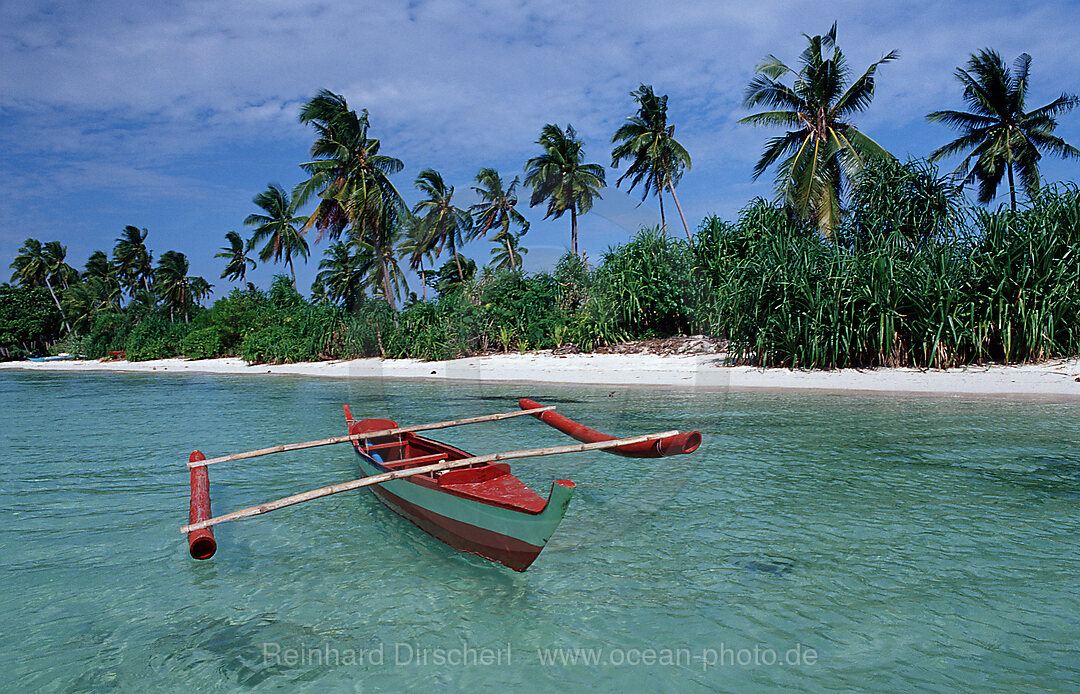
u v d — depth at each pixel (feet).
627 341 50.21
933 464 21.53
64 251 217.36
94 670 10.83
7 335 177.06
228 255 174.09
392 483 16.76
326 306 77.41
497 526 13.14
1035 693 9.48
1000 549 14.56
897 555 14.40
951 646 10.75
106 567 15.06
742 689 9.72
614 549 15.08
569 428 19.39
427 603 12.84
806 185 71.51
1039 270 40.50
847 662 10.38
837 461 22.22
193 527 13.62
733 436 26.14
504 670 10.43
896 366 43.32
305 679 10.38
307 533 16.93
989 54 78.74
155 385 66.85
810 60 75.05
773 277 45.21
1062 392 33.37
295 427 33.19
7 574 14.73
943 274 42.11
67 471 24.49
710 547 15.10
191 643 11.61
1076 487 18.72
